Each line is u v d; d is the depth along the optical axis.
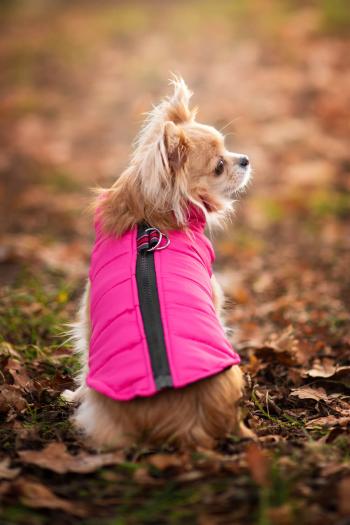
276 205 2.99
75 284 2.16
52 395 1.49
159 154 1.43
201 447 1.26
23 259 2.37
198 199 1.53
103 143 3.79
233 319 1.95
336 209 2.93
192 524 1.14
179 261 1.37
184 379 1.25
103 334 1.32
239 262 2.50
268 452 1.27
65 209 2.98
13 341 1.72
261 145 3.59
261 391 1.54
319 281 2.22
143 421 1.27
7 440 1.33
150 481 1.20
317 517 1.13
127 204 1.45
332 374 1.57
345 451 1.28
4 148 3.78
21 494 1.18
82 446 1.30
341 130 3.73
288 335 1.72
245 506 1.16
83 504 1.18
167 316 1.29
